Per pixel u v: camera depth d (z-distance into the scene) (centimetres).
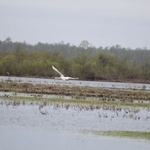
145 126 14675
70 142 11762
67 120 15038
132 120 15775
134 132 13400
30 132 12812
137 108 19188
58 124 14238
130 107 19438
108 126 14312
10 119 14775
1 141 11562
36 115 15812
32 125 13888
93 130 13475
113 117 16175
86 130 13438
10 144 11275
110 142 11944
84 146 11369
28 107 17775
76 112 16975
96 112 17275
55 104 18888
